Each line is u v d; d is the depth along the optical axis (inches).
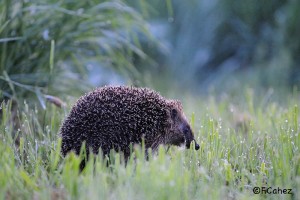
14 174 300.0
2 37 457.7
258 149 383.2
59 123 435.5
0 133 390.6
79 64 514.0
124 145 348.2
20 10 460.1
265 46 843.4
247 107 561.3
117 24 523.5
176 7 932.6
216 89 796.6
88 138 343.9
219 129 415.8
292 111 430.3
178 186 278.1
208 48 894.4
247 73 813.2
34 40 475.5
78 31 491.2
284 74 777.6
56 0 496.7
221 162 340.8
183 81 862.5
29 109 461.4
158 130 372.5
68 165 294.5
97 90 365.7
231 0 884.6
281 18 827.4
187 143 397.7
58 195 284.8
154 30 890.7
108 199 274.4
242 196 288.0
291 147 351.9
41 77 473.7
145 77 794.2
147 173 284.4
